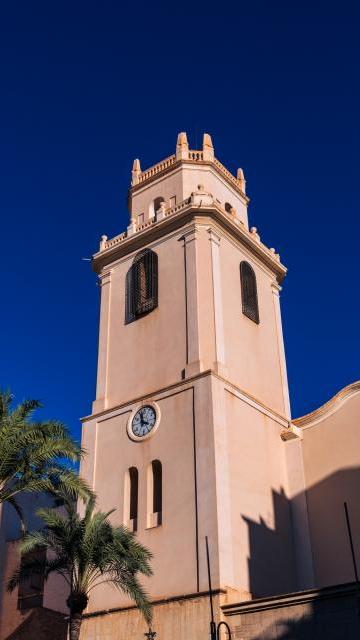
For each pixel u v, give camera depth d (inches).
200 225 1408.7
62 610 1523.1
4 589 1610.5
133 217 1596.9
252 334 1412.4
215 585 1051.9
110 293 1513.3
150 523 1193.4
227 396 1243.8
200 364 1253.7
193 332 1294.3
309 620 948.0
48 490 1044.5
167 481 1195.9
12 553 1646.2
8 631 1562.5
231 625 1014.4
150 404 1291.8
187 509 1144.8
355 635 903.7
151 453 1248.2
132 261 1502.2
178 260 1398.9
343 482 1279.5
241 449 1227.2
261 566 1158.3
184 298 1347.2
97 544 989.2
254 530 1178.0
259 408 1321.4
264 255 1542.8
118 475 1283.2
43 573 1067.3
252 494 1211.9
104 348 1449.3
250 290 1465.3
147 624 1094.4
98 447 1341.0
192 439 1197.7
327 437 1336.1
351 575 1198.9
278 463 1327.5
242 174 1704.0
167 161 1612.9
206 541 1060.5
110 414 1357.0
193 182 1553.9
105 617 1151.6
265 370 1407.5
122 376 1386.6
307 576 1234.6
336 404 1350.9
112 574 1172.5
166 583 1109.7
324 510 1277.1
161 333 1357.0
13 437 991.0
